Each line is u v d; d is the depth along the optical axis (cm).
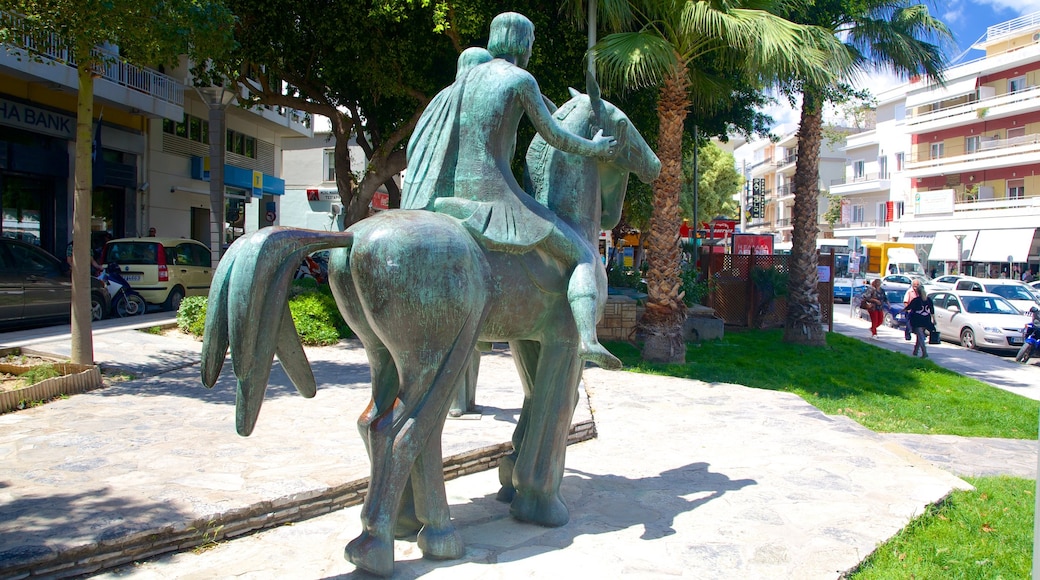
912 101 4072
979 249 3619
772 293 1805
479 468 577
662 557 406
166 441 579
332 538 424
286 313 347
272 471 502
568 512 455
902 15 1419
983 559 434
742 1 1147
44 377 791
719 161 4647
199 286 1786
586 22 1284
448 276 349
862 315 2541
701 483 547
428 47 1277
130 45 789
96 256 1747
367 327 367
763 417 779
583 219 430
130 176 2278
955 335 1886
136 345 1052
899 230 4259
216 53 850
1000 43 3834
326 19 1270
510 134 392
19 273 1257
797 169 1571
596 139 411
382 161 1487
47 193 2000
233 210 2952
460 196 386
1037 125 3431
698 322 1581
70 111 1988
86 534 379
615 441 676
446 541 386
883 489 539
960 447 793
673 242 1223
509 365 1079
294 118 2816
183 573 374
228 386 827
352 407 730
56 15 756
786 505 500
